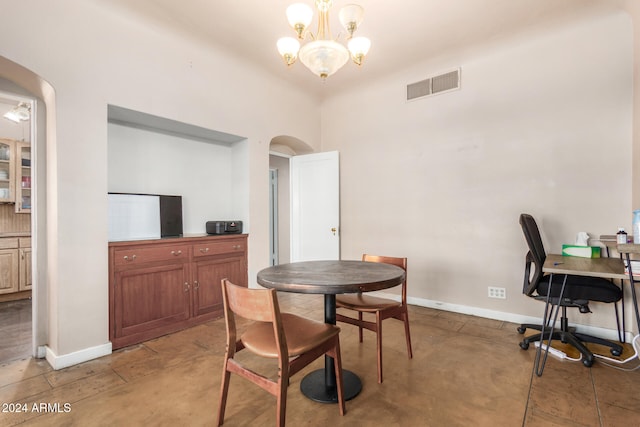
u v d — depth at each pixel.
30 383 1.95
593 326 2.65
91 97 2.30
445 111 3.41
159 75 2.71
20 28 1.97
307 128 4.27
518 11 2.49
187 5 2.38
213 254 3.11
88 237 2.27
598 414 1.60
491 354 2.31
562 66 2.79
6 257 3.82
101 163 2.35
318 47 1.87
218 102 3.19
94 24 2.32
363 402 1.73
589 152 2.67
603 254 2.55
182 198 3.34
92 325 2.28
